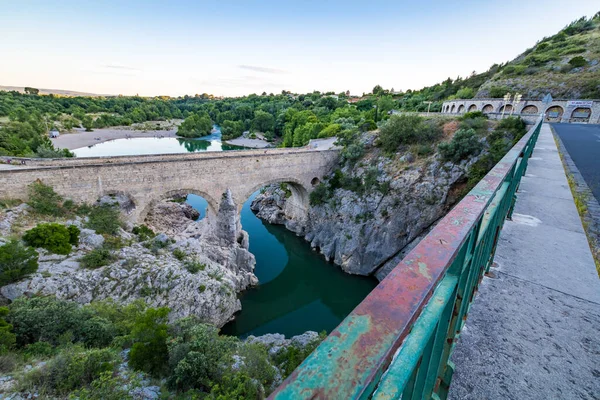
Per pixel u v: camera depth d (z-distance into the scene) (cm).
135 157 2936
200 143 10638
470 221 184
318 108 10081
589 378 208
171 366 1447
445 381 208
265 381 1511
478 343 238
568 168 869
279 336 2223
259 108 13362
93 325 1581
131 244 2406
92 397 1144
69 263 1980
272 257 3659
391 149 3828
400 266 133
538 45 8162
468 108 6438
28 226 2047
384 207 3425
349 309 2903
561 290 314
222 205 3123
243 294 2898
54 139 9488
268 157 3459
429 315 154
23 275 1786
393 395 111
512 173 435
